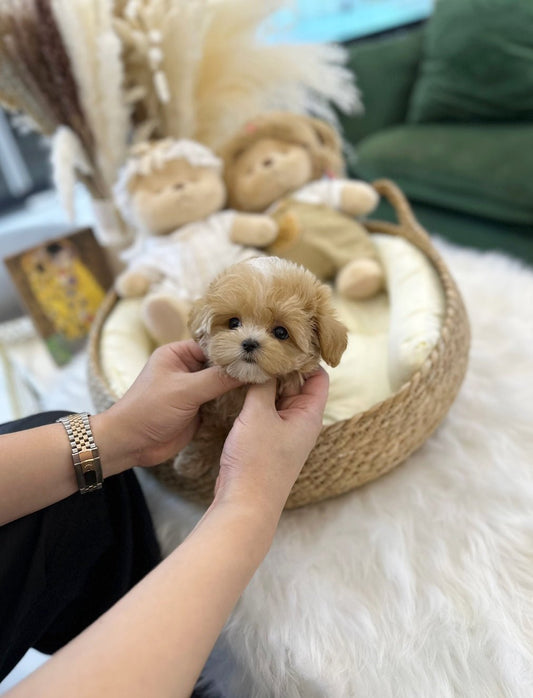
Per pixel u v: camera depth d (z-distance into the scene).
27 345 1.47
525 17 1.67
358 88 1.94
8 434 0.61
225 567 0.48
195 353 0.68
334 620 0.69
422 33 2.02
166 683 0.40
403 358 0.85
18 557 0.60
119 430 0.63
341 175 1.41
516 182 1.49
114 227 1.42
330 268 1.18
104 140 1.26
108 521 0.71
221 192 1.19
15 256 1.27
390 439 0.79
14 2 1.12
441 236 1.78
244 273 0.61
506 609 0.68
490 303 1.25
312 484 0.77
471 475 0.84
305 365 0.63
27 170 2.86
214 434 0.69
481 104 1.78
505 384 1.00
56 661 0.40
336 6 2.57
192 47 1.22
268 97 1.46
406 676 0.64
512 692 0.61
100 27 1.15
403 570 0.72
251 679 0.70
